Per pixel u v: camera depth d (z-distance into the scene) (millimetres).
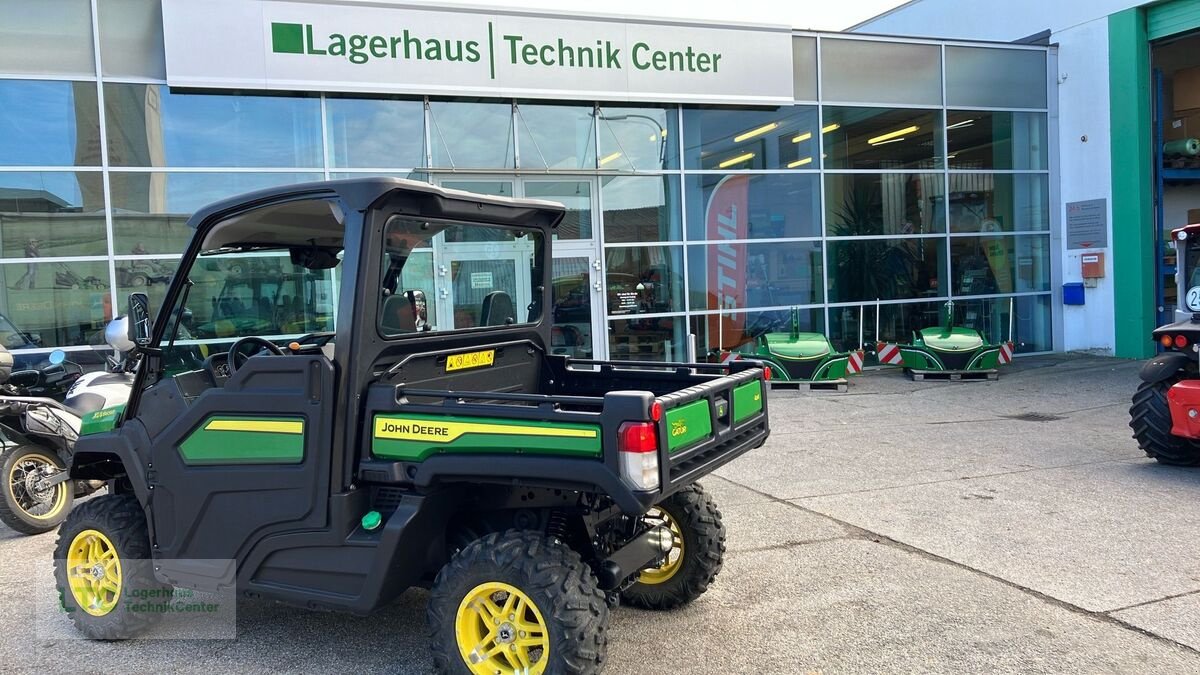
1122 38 13969
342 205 3332
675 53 12227
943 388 11469
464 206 3748
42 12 9812
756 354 11789
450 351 3783
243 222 3736
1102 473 6551
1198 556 4625
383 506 3379
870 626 3844
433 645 3150
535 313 4469
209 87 10180
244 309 7348
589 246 12305
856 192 13648
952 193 14320
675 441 3053
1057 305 15203
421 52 10969
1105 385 11336
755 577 4516
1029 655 3510
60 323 9922
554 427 2980
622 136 12344
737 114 12922
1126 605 3994
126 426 3811
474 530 3547
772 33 12688
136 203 10172
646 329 12586
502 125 11742
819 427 8852
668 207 12633
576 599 2986
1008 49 14578
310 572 3346
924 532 5180
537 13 11477
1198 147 14617
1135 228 13961
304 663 3623
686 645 3717
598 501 3531
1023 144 14930
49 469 5891
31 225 9844
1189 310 6867
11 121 9766
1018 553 4754
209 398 3498
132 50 10117
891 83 13812
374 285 3348
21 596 4590
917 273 14078
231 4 10172
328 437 3262
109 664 3672
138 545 3869
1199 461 6660
